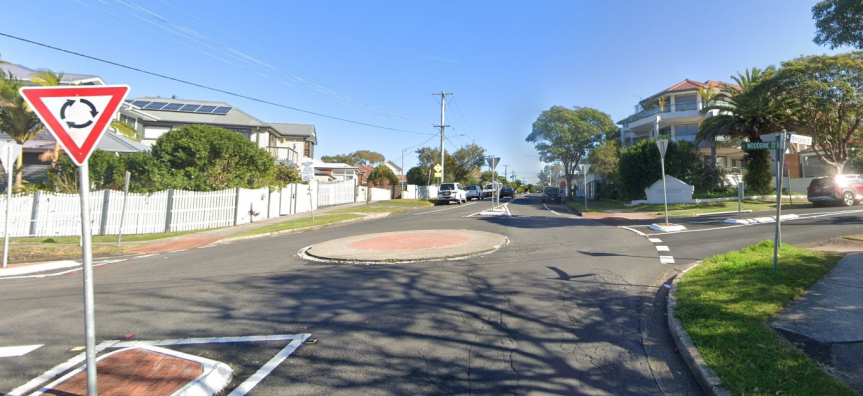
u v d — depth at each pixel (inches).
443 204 1423.5
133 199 695.7
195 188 782.5
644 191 1130.7
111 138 929.5
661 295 268.8
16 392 156.9
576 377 165.2
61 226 668.7
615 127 2117.4
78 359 185.6
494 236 525.3
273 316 239.9
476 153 2170.3
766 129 1004.6
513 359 181.0
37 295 302.0
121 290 309.0
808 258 309.9
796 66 882.1
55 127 128.6
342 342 201.0
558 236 522.6
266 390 156.6
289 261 406.0
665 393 153.1
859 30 499.5
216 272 365.1
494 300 260.8
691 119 1444.4
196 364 172.4
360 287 296.2
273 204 916.6
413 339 203.3
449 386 158.4
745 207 856.9
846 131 1018.7
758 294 231.5
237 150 858.8
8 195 426.6
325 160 3398.1
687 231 546.6
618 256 387.9
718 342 176.2
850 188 785.6
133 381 158.1
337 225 796.6
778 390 138.3
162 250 550.0
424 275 326.0
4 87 675.4
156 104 1337.4
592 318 229.3
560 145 2078.0
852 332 181.8
